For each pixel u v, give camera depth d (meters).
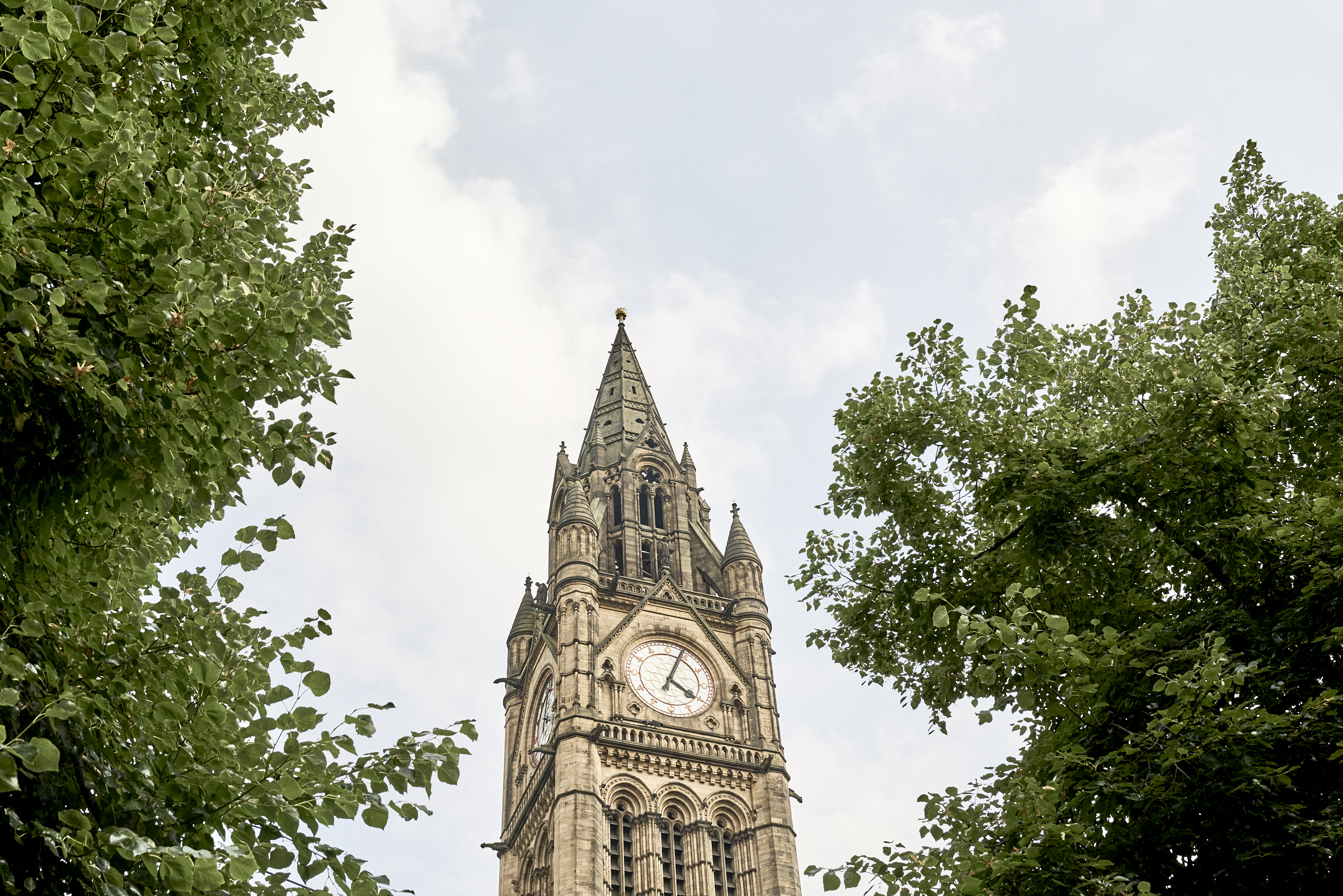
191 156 13.91
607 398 120.50
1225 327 20.50
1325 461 18.17
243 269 12.59
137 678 12.18
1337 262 20.41
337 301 13.97
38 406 11.11
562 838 78.06
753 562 101.44
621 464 110.81
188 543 14.98
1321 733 14.71
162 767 11.89
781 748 88.56
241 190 15.23
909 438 20.41
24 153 11.12
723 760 86.00
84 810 11.04
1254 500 17.38
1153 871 15.12
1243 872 14.32
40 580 11.47
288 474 13.06
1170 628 17.25
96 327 11.44
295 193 17.53
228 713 11.70
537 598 103.62
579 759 81.94
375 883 11.54
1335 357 18.16
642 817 81.56
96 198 11.82
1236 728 14.29
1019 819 14.75
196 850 10.56
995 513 18.84
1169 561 18.14
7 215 10.51
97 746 11.70
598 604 94.06
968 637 14.81
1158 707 16.03
